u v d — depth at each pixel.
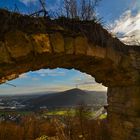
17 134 13.84
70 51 3.96
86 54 4.16
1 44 3.19
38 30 3.58
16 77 4.06
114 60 4.73
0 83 3.83
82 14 4.28
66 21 4.04
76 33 4.05
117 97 5.75
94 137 10.42
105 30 4.65
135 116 5.14
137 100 5.17
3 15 3.29
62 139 11.77
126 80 5.23
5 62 3.23
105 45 4.52
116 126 5.79
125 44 5.19
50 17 3.87
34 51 3.51
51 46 3.72
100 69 5.07
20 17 3.46
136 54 5.25
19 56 3.35
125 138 5.38
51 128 14.15
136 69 5.21
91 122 11.49
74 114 12.79
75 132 11.96
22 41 3.38
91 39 4.28
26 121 14.60
